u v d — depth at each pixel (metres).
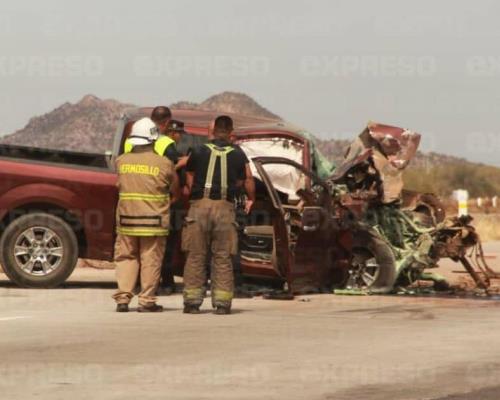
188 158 22.53
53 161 30.27
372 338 18.62
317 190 26.75
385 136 27.45
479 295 27.06
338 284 26.64
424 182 123.06
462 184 143.75
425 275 28.03
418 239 27.48
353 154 27.75
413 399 13.63
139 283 27.67
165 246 24.55
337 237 26.28
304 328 19.91
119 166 22.78
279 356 16.73
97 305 23.81
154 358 16.50
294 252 25.73
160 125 25.00
